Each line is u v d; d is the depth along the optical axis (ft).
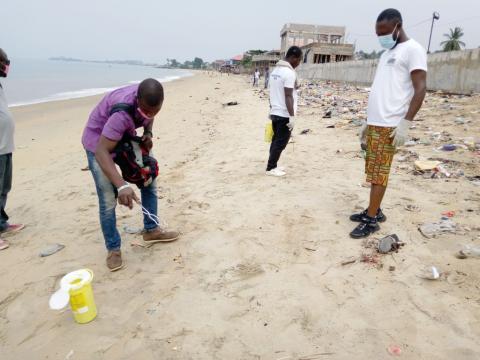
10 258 11.02
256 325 7.55
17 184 19.17
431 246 9.85
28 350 7.29
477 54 38.22
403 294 8.13
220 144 25.30
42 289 9.29
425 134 22.68
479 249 9.27
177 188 16.25
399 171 16.42
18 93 83.25
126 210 13.98
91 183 18.20
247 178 17.06
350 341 6.99
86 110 53.06
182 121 38.88
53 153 26.45
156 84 8.13
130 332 7.57
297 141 23.97
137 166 9.32
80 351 7.15
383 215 11.50
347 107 37.32
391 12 9.42
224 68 349.00
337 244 10.43
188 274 9.49
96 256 10.72
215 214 13.09
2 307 8.70
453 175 15.26
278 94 15.74
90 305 7.89
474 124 24.06
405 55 9.42
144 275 9.58
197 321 7.76
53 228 13.00
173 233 11.16
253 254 10.25
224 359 6.76
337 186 15.11
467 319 7.25
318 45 128.88
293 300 8.22
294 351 6.85
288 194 14.61
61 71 237.25
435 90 45.83
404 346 6.77
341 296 8.25
